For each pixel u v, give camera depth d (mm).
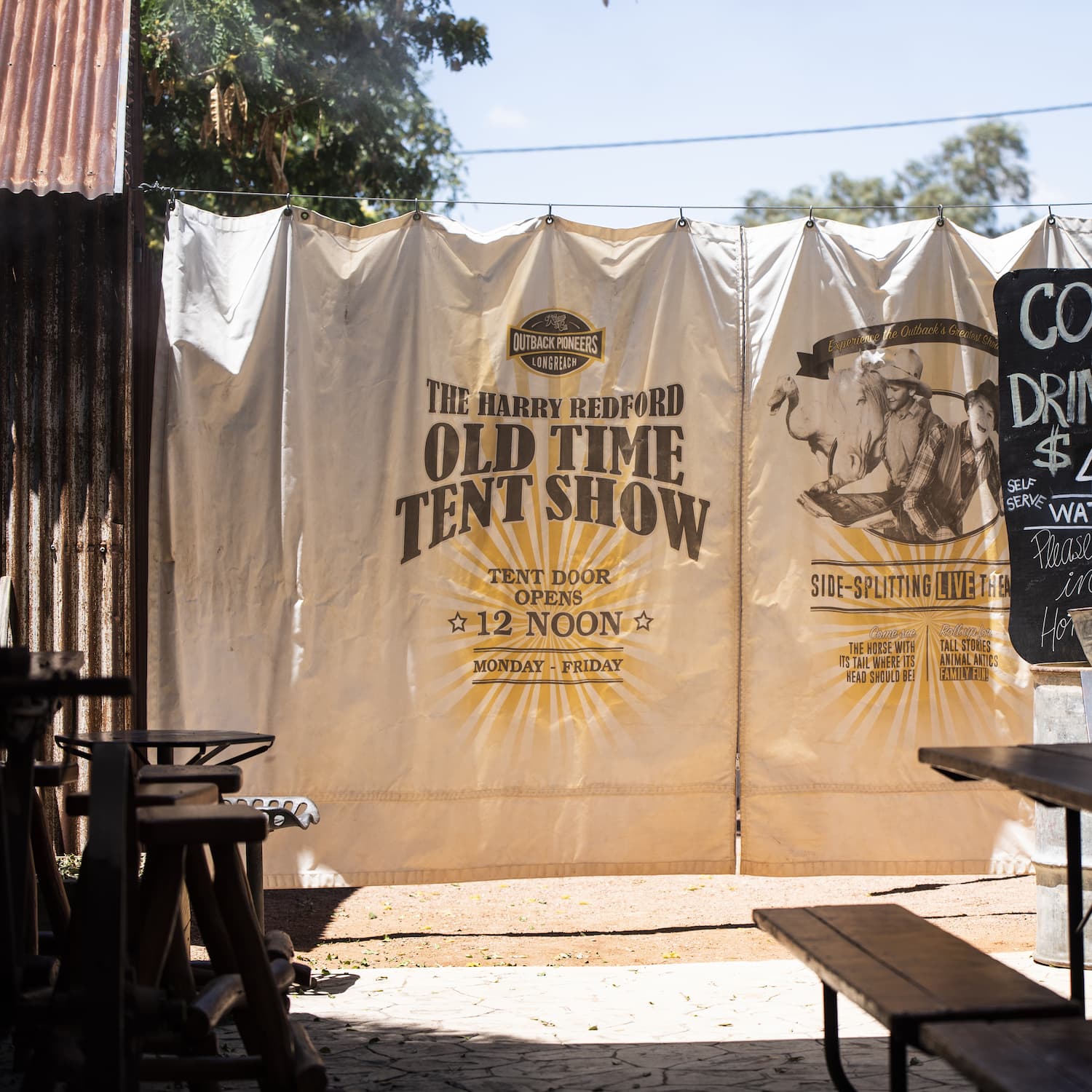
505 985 5391
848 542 6777
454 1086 4082
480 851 6555
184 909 4066
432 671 6574
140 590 6609
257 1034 3256
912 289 6844
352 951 6195
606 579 6684
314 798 6445
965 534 6840
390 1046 4512
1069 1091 2271
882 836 6730
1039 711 5848
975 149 41750
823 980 3152
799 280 6809
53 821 6562
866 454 6797
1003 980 2957
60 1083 3340
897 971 3035
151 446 6598
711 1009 5020
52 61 6508
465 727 6582
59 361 6559
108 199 6566
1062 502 6570
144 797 3340
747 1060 4359
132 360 6570
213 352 6484
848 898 7613
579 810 6617
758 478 6746
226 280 6539
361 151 16500
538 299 6707
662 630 6691
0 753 5469
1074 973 4004
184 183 15570
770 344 6770
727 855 6691
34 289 6555
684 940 6516
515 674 6625
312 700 6473
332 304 6598
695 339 6758
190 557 6434
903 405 6816
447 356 6656
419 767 6535
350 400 6590
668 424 6738
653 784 6652
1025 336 6691
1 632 4938
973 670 6816
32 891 3896
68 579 6520
